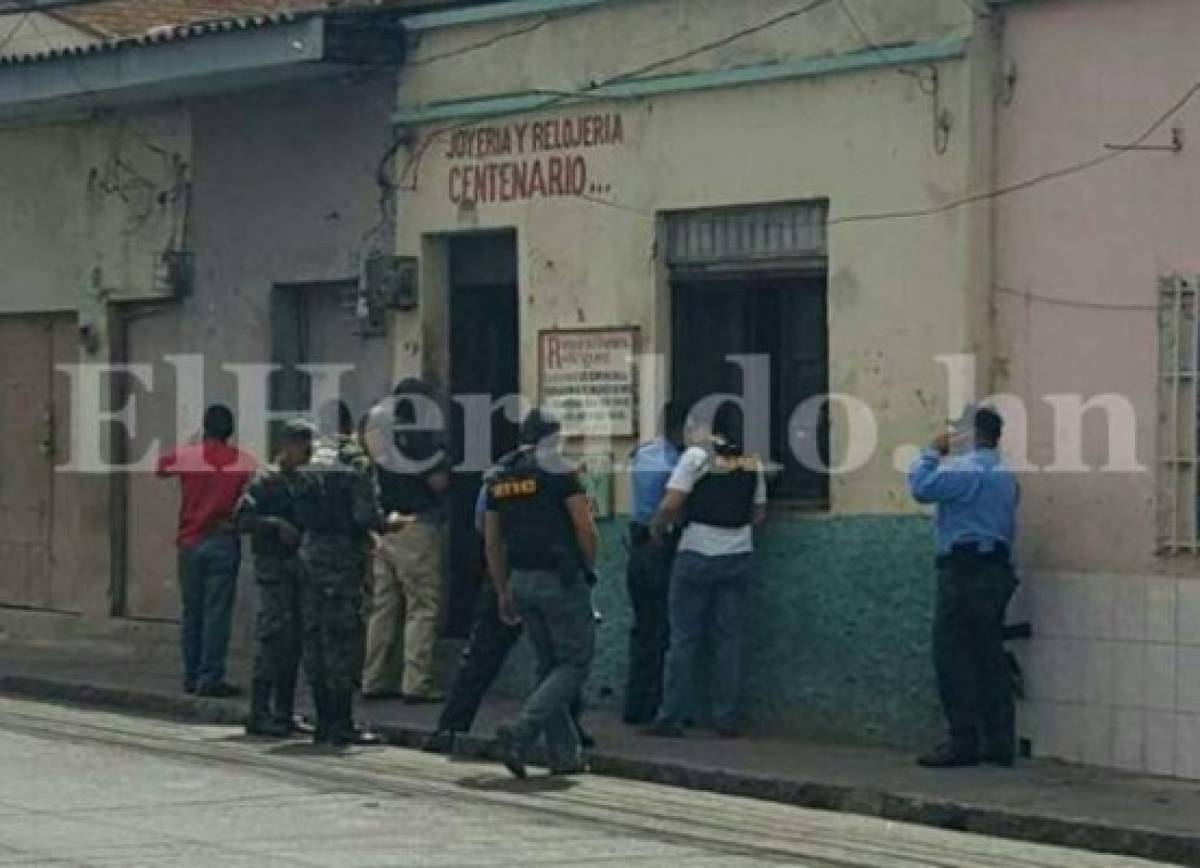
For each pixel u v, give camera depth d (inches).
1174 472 634.8
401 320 837.8
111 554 960.3
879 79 693.3
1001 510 645.9
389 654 794.2
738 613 711.7
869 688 695.1
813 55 708.7
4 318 1007.0
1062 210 657.0
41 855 514.9
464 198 815.1
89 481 968.9
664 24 749.3
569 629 642.8
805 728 709.9
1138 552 641.0
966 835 585.0
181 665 891.4
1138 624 639.8
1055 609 656.4
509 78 797.9
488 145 807.1
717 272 746.2
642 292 760.3
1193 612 629.0
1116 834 563.5
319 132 869.8
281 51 820.0
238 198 903.7
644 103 757.9
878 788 617.3
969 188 671.8
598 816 589.6
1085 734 650.2
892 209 690.8
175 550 933.8
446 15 813.9
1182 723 630.5
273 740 724.0
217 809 583.5
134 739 722.2
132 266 947.3
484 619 693.9
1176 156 633.0
